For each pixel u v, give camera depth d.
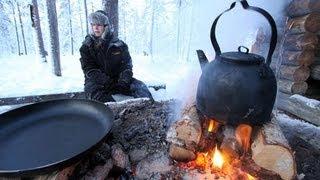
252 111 1.39
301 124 2.50
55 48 4.88
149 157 1.75
